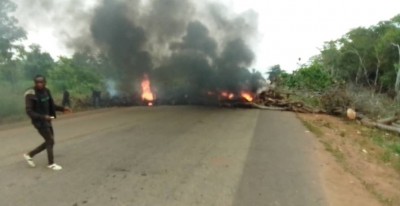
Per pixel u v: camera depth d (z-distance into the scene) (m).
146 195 6.51
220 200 6.39
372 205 6.71
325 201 6.59
